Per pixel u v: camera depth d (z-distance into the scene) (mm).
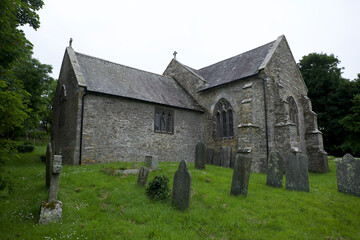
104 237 4840
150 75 21109
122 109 15086
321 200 7996
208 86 19594
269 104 15234
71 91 14688
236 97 17203
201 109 19828
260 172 14633
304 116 18516
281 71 17234
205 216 6098
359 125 21672
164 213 6109
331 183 11062
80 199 6871
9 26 6074
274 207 7047
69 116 14438
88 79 14805
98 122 13914
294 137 14719
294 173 9141
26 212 5801
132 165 11422
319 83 26766
